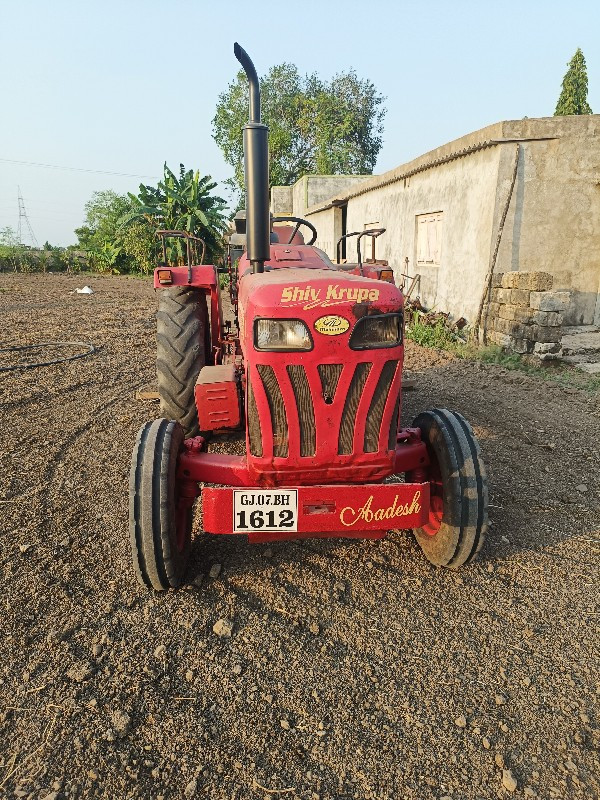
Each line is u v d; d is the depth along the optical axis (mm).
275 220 4871
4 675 2467
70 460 4648
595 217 8664
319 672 2506
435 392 6562
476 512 2928
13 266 35656
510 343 8070
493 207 8539
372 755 2115
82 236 45781
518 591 3055
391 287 2656
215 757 2104
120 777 2020
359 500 2725
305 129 42250
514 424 5496
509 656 2602
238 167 42594
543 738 2191
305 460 2727
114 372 7531
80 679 2439
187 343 4453
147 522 2758
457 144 9266
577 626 2791
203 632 2740
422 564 3299
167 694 2379
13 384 6934
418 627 2783
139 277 31281
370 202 14414
